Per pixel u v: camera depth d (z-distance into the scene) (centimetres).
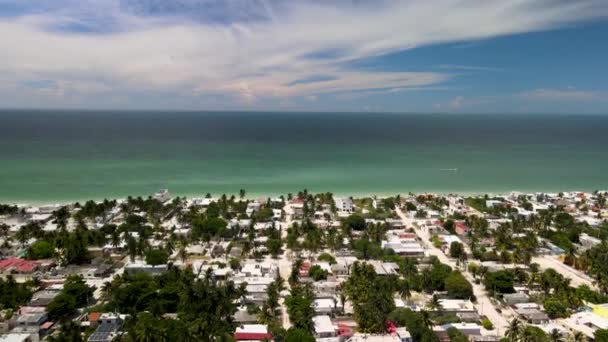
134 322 10231
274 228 18550
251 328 10425
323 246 17450
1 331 10431
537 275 13338
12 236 17838
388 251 16288
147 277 12900
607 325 10762
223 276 13812
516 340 9769
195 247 16738
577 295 12150
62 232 16862
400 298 12481
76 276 13075
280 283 12719
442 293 12950
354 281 12300
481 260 15838
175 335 9419
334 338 10206
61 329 10044
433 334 9900
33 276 13925
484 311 12075
